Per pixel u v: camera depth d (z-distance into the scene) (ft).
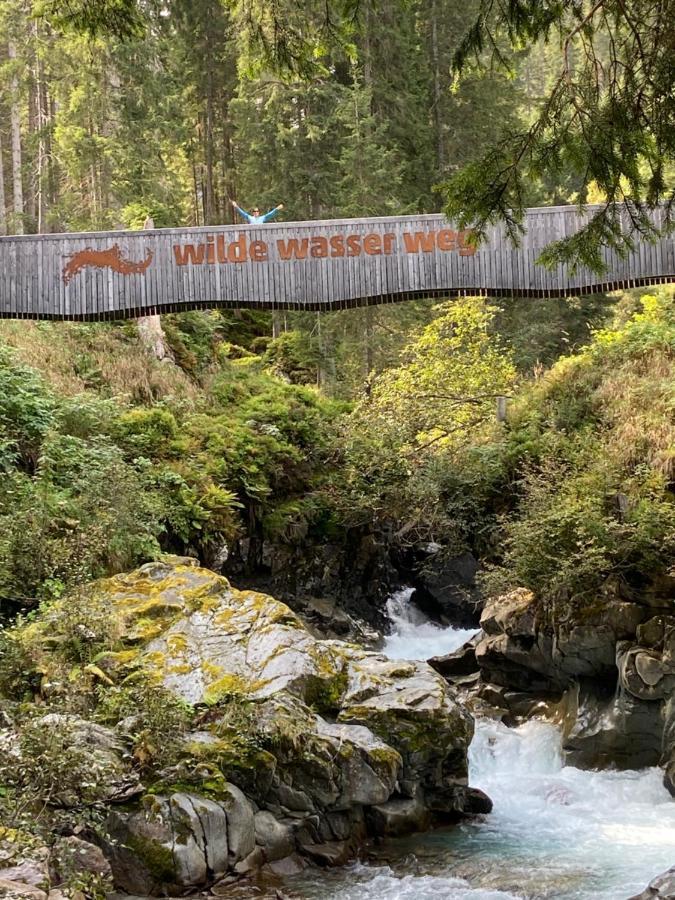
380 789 28.37
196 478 51.62
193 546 50.01
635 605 36.70
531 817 31.09
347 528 59.21
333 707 30.99
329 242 45.47
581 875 26.07
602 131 16.56
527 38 17.49
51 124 82.99
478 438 57.67
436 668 46.52
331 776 27.71
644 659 34.53
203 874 24.67
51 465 43.47
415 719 30.45
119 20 20.44
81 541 37.11
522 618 40.68
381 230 45.62
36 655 30.35
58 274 44.32
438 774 30.78
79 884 18.17
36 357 55.11
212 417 60.49
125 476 44.83
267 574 55.88
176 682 30.42
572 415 52.80
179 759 26.76
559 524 39.52
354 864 27.07
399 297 45.85
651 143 16.63
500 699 41.68
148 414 54.29
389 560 62.49
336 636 53.98
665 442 44.29
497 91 93.25
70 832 23.12
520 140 17.21
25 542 36.01
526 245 45.70
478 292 45.88
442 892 24.94
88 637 32.01
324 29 20.27
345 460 60.95
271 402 64.44
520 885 25.36
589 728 35.86
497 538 52.21
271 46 20.36
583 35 17.11
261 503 55.98
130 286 44.68
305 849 27.07
